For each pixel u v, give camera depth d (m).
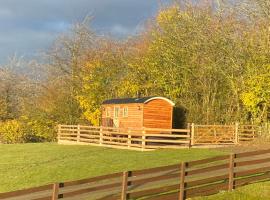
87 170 25.33
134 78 50.22
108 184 15.92
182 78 46.09
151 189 16.78
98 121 52.81
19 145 42.19
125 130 37.22
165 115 38.81
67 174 24.78
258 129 37.44
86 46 57.72
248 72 40.00
